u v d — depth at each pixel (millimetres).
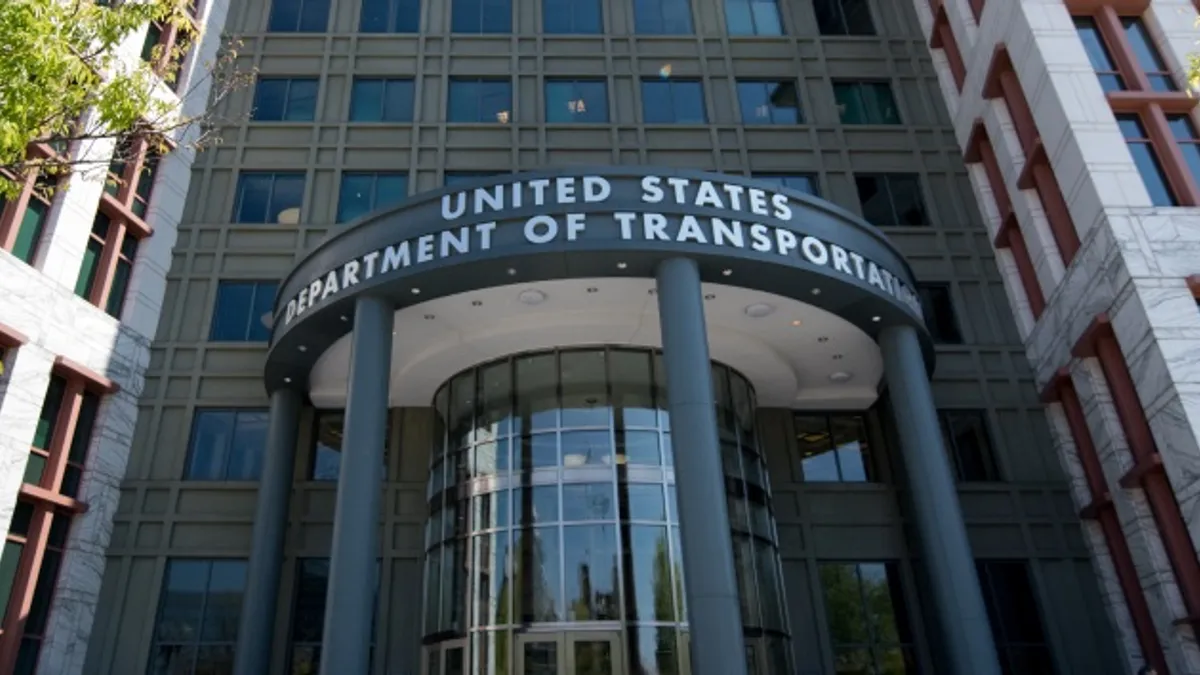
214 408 21453
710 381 14289
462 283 15602
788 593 20094
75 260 19781
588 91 25969
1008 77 21875
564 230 14992
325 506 20594
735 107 25781
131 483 20312
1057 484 20922
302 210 23781
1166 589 17000
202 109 24625
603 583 15891
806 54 27031
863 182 25062
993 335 22766
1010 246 23203
